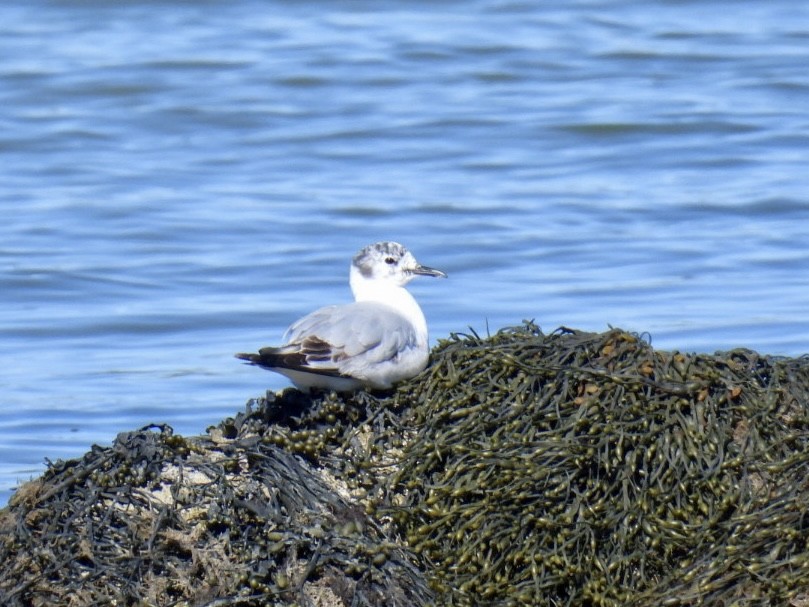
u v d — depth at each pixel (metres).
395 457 9.50
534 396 9.52
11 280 19.34
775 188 22.73
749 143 25.19
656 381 9.40
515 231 21.11
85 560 8.98
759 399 9.49
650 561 8.98
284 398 9.99
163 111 27.48
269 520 8.98
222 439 9.70
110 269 19.84
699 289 18.25
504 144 25.70
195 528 8.95
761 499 9.06
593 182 23.59
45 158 25.50
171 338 17.47
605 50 30.91
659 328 16.59
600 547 8.98
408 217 21.86
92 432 14.41
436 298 18.06
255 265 19.92
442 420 9.53
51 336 17.58
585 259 19.81
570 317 17.09
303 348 9.63
